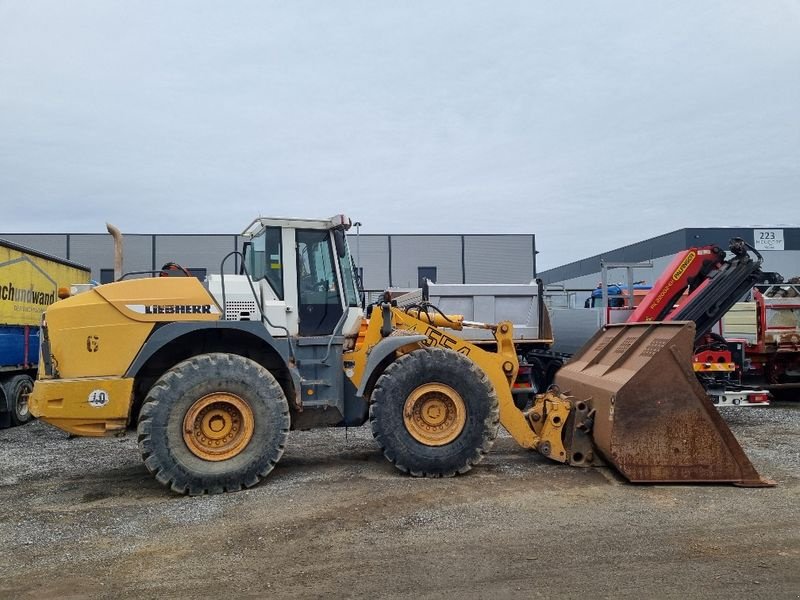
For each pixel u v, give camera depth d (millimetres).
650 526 4875
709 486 5910
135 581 4105
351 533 4852
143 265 35781
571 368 8000
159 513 5504
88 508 5723
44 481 6824
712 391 9945
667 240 40156
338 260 7508
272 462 6246
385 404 6465
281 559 4398
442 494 5773
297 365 6902
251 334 6699
